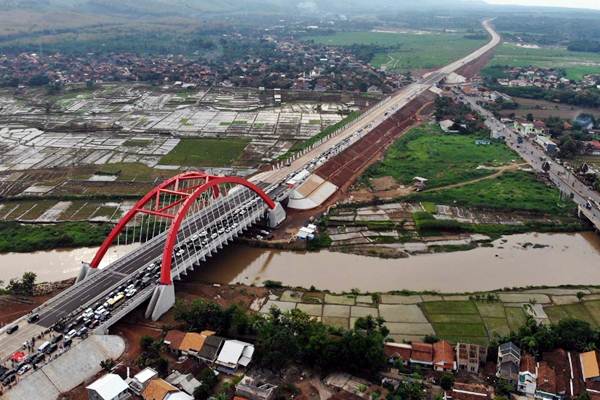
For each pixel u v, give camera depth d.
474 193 172.00
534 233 149.00
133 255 123.69
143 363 90.00
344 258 134.62
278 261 133.00
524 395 84.56
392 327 103.56
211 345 92.69
